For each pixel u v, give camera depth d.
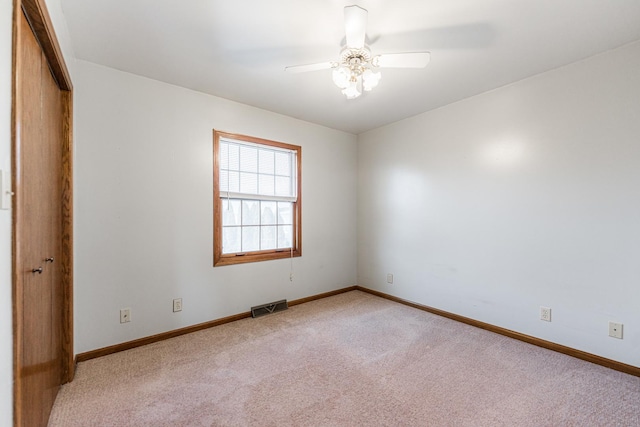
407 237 3.49
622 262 2.01
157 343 2.44
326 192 3.81
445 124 3.07
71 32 1.83
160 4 1.59
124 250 2.33
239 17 1.71
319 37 1.91
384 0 1.56
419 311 3.27
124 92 2.33
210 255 2.80
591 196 2.13
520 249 2.52
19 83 0.95
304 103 3.01
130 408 1.62
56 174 1.73
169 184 2.55
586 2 1.58
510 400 1.70
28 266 1.21
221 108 2.86
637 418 1.55
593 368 2.05
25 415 1.16
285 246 3.45
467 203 2.89
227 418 1.55
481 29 1.82
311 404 1.67
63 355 1.84
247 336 2.59
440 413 1.59
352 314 3.17
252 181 3.15
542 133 2.38
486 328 2.74
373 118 3.48
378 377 1.94
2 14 0.85
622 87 1.99
